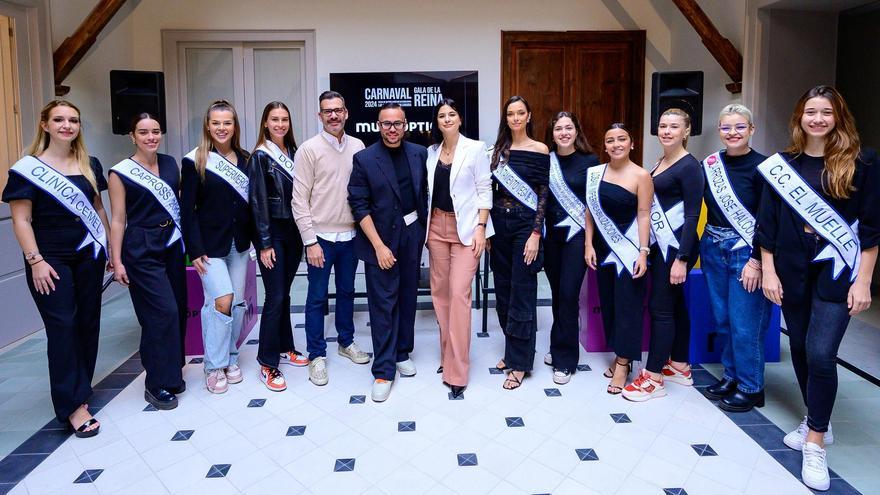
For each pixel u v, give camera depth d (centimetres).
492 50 565
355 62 558
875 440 238
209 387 287
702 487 206
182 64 555
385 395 275
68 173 239
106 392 289
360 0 553
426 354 337
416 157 279
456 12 560
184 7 544
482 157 273
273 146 287
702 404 270
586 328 342
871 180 193
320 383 294
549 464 221
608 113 581
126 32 531
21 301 380
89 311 252
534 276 282
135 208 261
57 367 240
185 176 272
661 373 277
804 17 435
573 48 573
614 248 273
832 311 204
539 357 332
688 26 542
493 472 216
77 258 244
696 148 539
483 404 271
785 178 208
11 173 226
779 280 216
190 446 237
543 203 275
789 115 443
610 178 269
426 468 219
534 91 573
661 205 266
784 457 225
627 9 573
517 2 563
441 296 290
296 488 208
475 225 275
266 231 279
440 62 563
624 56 577
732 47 454
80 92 466
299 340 366
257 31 550
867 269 197
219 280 281
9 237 369
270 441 240
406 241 283
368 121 546
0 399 285
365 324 402
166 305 267
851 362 325
